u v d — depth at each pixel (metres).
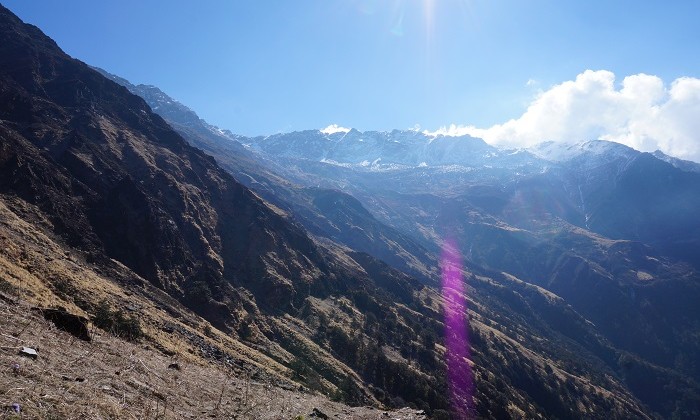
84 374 12.77
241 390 21.78
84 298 57.94
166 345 43.81
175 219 140.62
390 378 128.88
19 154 113.12
